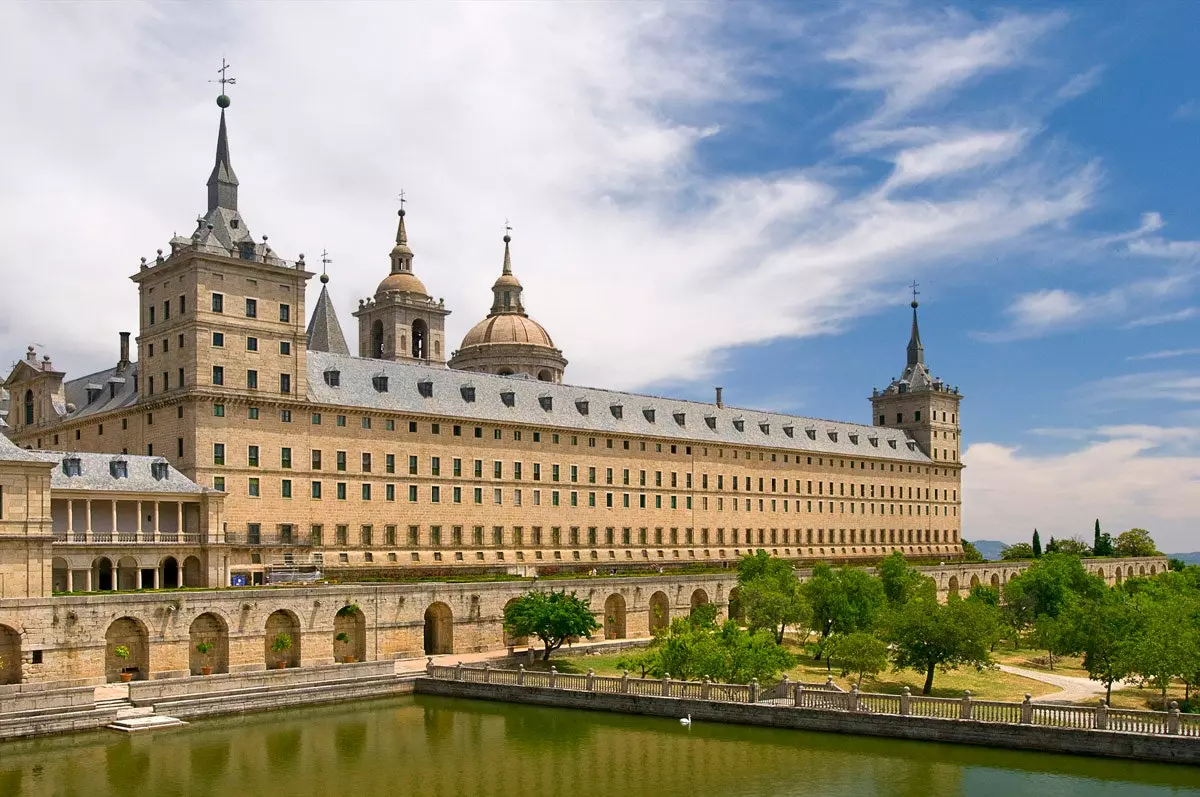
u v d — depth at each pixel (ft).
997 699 289.53
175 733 232.94
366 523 379.96
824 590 366.22
